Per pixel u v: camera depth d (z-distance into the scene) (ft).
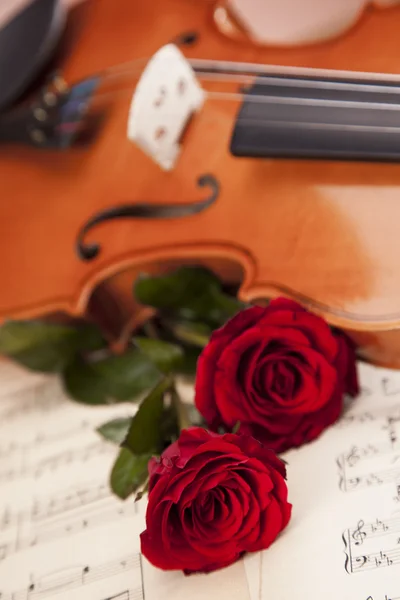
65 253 2.10
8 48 2.35
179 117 2.07
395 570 1.66
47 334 2.03
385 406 1.85
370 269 1.84
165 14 2.29
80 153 2.19
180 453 1.66
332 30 2.44
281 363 1.75
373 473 1.77
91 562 1.80
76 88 2.27
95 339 2.08
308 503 1.76
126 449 1.80
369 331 1.80
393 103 1.96
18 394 2.12
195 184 2.05
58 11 2.36
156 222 2.05
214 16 2.24
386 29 2.07
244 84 2.12
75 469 1.94
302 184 1.96
